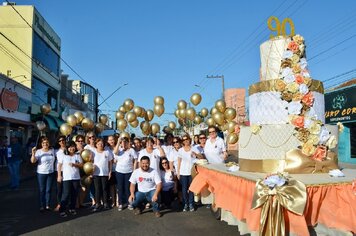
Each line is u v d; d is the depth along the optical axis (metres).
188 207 8.75
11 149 12.97
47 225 7.38
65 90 37.16
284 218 4.32
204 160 8.09
